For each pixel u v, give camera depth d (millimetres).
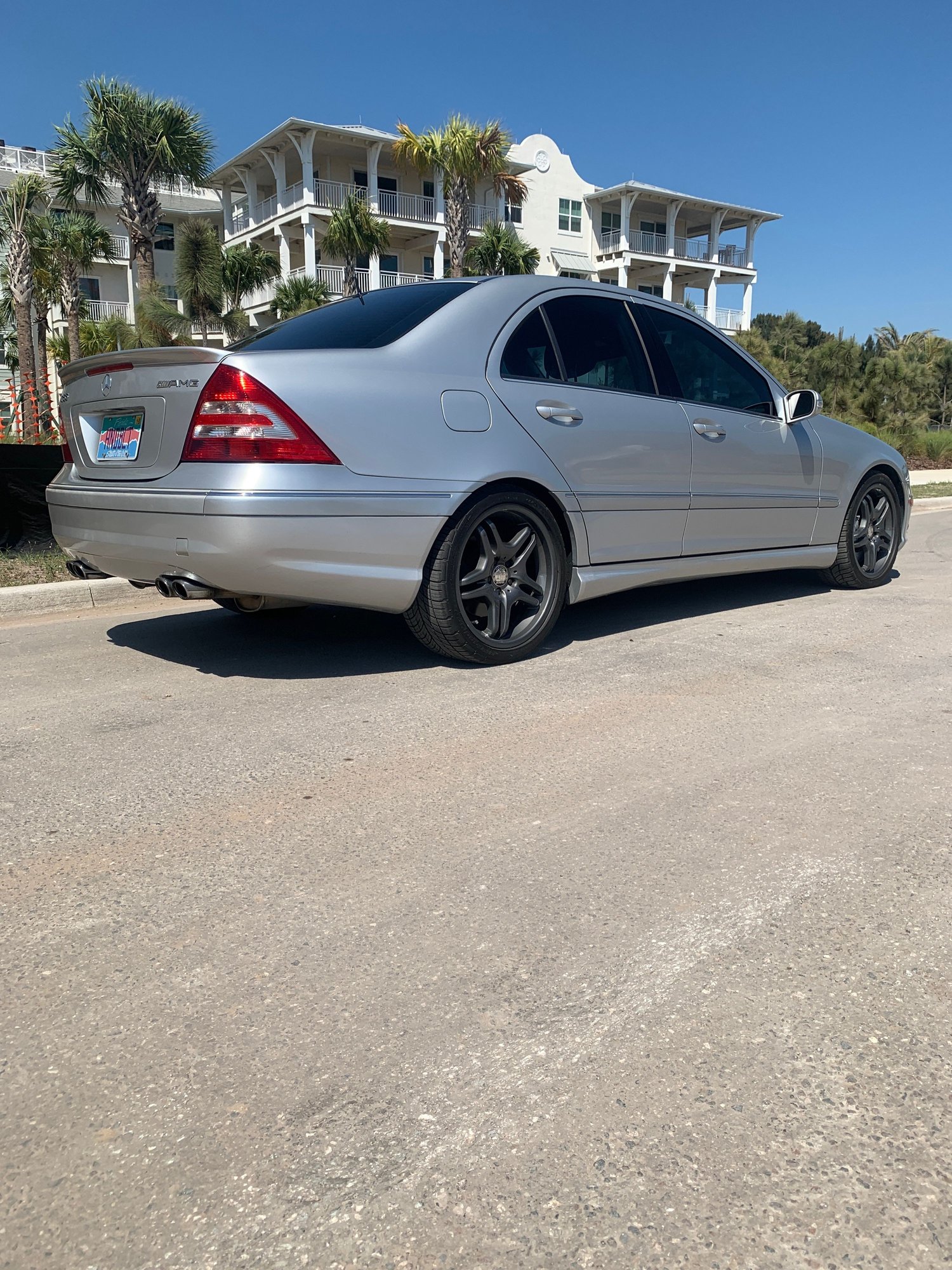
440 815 2230
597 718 2941
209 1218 1114
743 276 42594
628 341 4027
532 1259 1058
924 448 21078
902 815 2215
